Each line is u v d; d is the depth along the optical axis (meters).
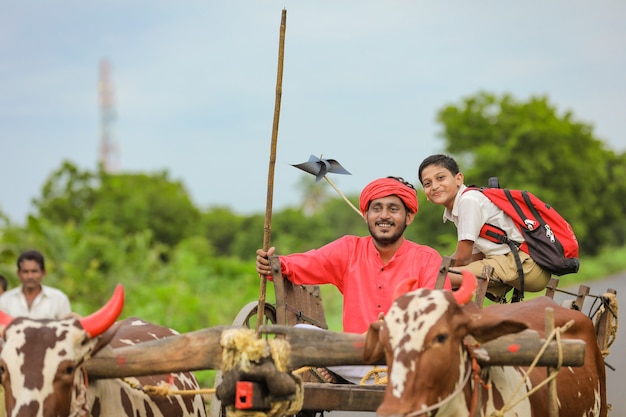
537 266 11.42
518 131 57.38
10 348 7.30
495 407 8.34
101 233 38.72
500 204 11.46
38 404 7.15
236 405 7.82
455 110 61.78
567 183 58.34
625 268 55.50
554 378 8.41
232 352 7.93
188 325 25.75
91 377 8.18
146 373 8.12
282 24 9.12
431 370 7.23
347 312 10.22
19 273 14.39
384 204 9.95
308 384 8.73
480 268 11.27
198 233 61.25
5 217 30.08
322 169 11.10
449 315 7.40
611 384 18.59
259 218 76.25
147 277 34.38
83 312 25.75
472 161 58.50
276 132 9.27
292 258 10.30
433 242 51.66
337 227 72.88
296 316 10.52
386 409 7.05
